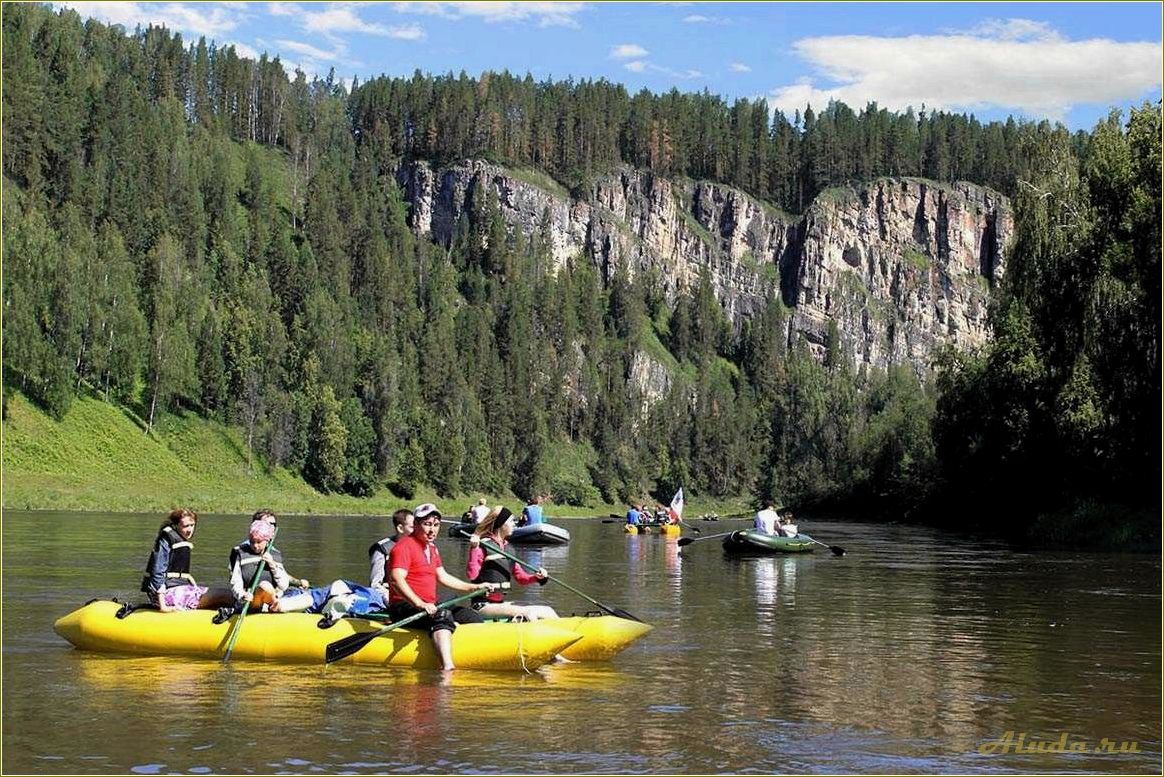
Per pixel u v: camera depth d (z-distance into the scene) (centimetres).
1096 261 4262
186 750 934
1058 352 4412
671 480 18975
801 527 6253
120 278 11700
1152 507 4094
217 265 15850
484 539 1424
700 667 1325
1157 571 2836
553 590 2205
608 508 17675
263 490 11244
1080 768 926
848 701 1150
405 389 15025
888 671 1319
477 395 17138
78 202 14625
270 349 13100
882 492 8319
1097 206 4369
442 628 1275
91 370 10988
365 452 12769
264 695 1137
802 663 1365
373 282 18450
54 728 1000
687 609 1917
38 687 1166
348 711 1071
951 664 1372
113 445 10356
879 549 3888
